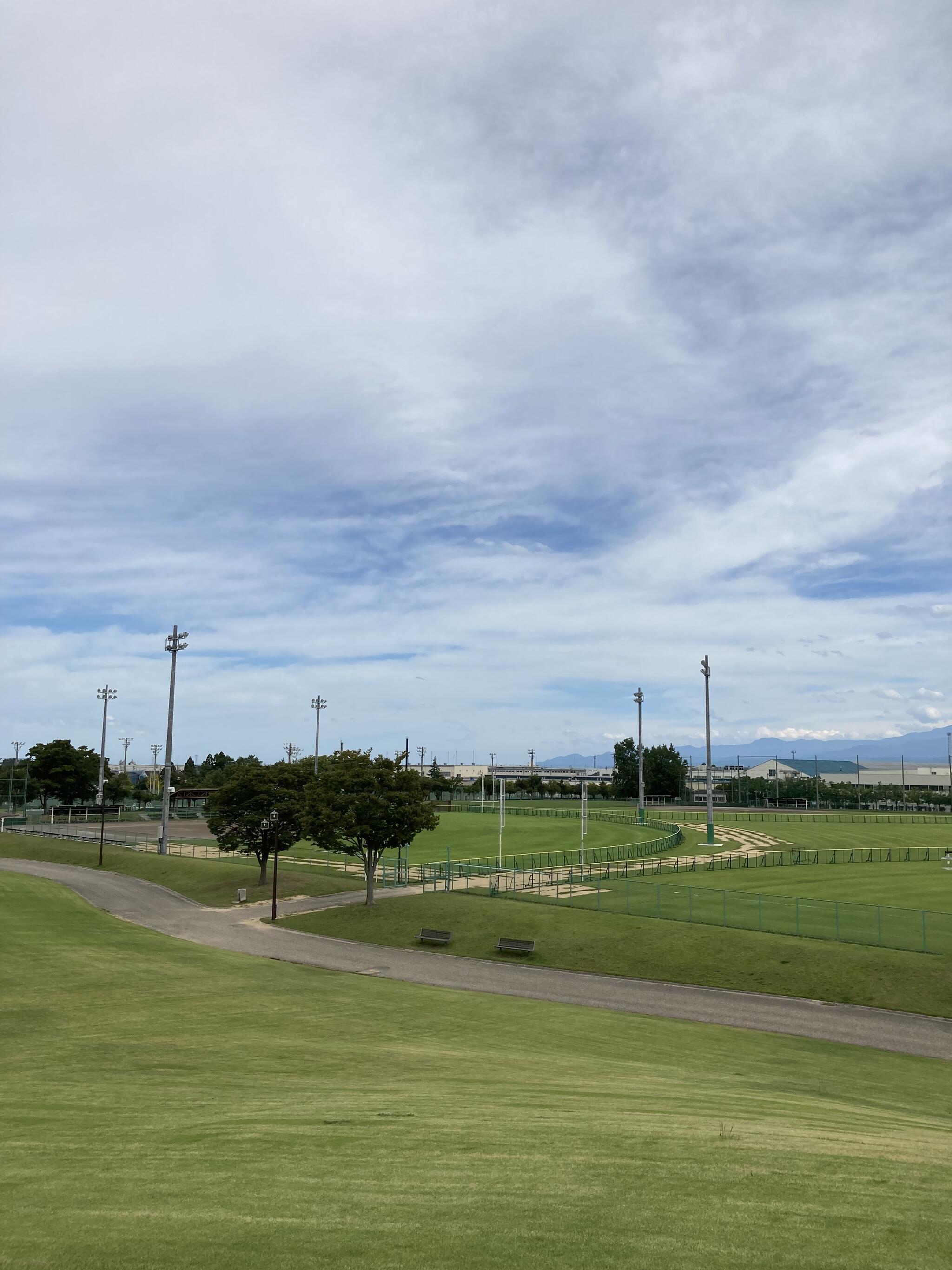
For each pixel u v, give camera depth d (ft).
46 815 364.58
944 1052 88.12
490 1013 99.60
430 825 164.55
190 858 237.66
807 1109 59.26
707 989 113.60
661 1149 43.34
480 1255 29.09
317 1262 28.40
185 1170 39.55
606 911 150.41
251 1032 86.22
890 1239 30.96
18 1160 41.91
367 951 138.51
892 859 236.22
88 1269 27.86
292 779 201.77
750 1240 30.73
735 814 432.25
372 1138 45.55
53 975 110.22
